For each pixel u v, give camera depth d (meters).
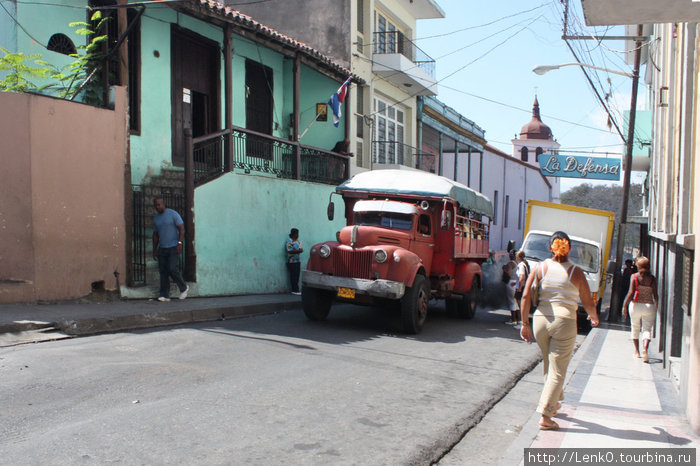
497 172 39.72
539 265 5.99
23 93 9.88
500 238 40.47
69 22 12.30
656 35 14.47
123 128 11.32
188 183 12.98
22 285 9.80
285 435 5.22
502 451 5.52
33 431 4.89
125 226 11.38
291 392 6.54
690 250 6.68
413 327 11.29
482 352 10.13
